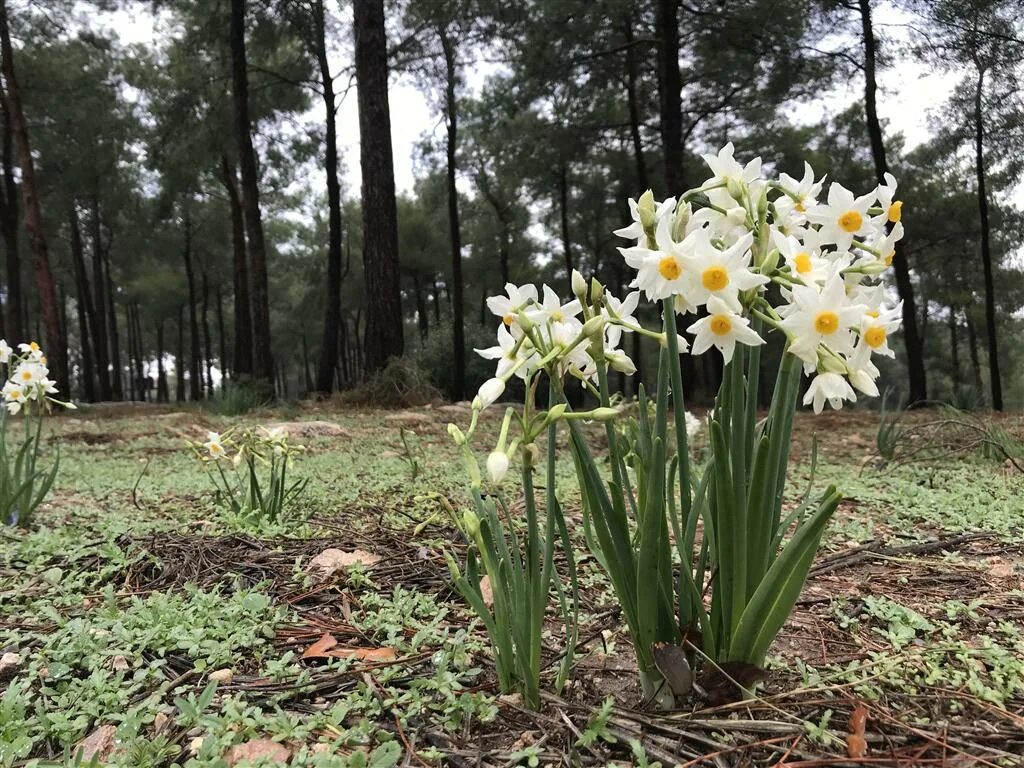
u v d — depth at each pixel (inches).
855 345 49.9
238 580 91.2
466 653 69.3
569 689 62.0
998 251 818.8
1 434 125.8
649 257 48.7
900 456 190.7
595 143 658.8
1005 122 560.1
